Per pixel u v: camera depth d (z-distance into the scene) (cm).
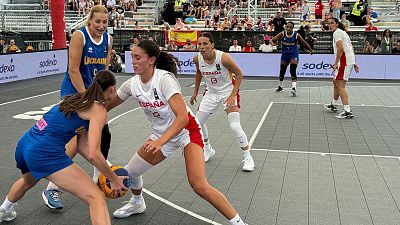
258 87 1596
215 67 664
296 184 630
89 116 411
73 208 543
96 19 519
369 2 2831
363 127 984
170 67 461
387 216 527
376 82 1733
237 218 445
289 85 1647
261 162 729
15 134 901
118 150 800
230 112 682
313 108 1205
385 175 671
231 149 808
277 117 1084
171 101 434
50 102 1270
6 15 2888
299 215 528
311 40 1983
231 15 2712
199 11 2806
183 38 2186
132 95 463
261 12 2780
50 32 2378
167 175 664
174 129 424
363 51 1994
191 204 559
